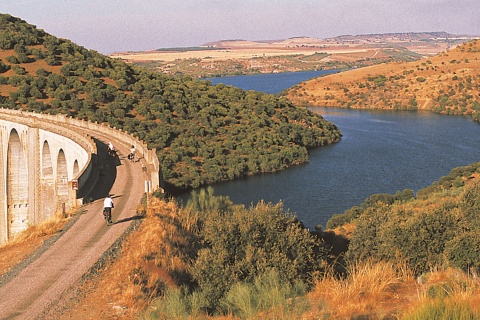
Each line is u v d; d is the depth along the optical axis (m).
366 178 89.25
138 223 26.55
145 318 15.34
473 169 72.88
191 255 21.61
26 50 124.75
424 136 132.38
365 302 14.85
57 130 55.78
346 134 138.00
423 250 20.48
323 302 15.20
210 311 16.89
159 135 101.94
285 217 20.55
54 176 56.53
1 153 71.25
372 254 23.08
